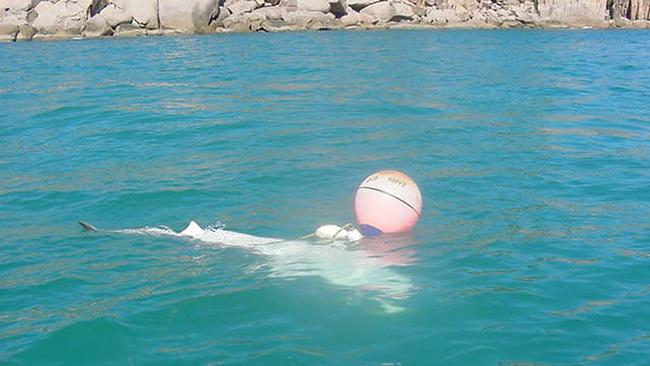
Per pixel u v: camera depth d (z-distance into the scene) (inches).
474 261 291.6
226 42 1510.8
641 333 230.5
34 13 1781.5
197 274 281.0
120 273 285.9
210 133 544.7
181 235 326.0
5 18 1753.2
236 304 252.5
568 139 522.0
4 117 624.1
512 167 442.3
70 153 494.9
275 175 429.4
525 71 956.0
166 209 371.6
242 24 1870.1
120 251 310.3
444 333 229.6
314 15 1955.0
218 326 236.8
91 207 376.8
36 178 435.2
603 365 210.7
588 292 262.5
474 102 682.2
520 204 370.0
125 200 386.3
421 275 276.4
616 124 578.9
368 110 638.5
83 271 289.3
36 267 295.9
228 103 676.7
